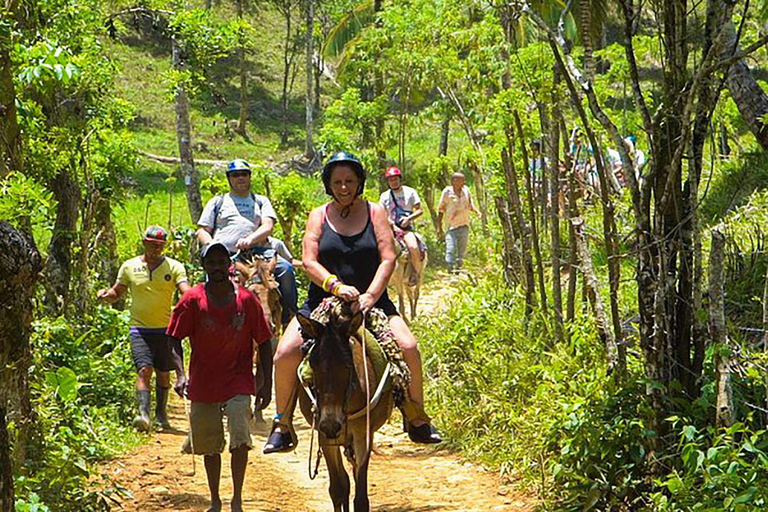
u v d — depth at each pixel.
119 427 11.26
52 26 12.73
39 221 9.56
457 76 18.91
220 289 7.95
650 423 7.27
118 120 16.23
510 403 10.38
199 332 7.88
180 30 16.88
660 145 7.28
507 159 12.68
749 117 11.45
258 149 48.81
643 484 7.24
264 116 53.84
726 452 6.49
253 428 12.61
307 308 7.66
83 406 10.33
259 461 10.73
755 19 12.25
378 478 9.91
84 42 14.02
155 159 43.59
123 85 52.22
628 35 7.27
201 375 7.91
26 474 7.19
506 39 16.89
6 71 9.11
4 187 8.38
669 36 7.24
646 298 7.32
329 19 49.25
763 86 14.87
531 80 11.89
